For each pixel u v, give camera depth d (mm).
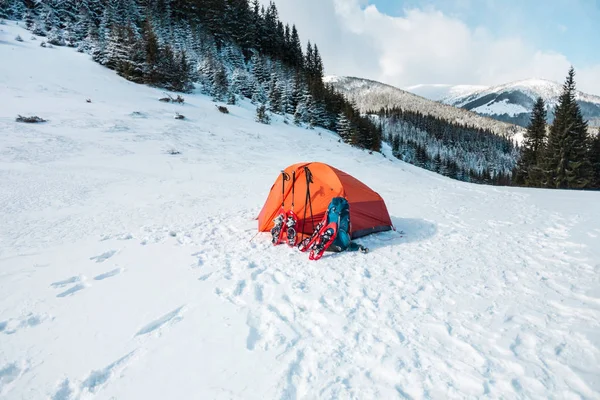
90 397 2379
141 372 2611
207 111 28328
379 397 2305
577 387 2307
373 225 6516
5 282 4172
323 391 2373
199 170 14758
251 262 4914
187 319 3352
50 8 40969
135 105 24094
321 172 6527
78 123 18078
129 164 13953
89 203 8727
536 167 31969
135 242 5867
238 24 64812
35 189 9477
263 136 26078
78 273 4469
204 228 6867
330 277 4363
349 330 3131
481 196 10867
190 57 41469
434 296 3777
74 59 29969
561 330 2971
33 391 2428
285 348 2877
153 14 49938
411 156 74312
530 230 6266
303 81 53312
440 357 2701
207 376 2545
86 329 3193
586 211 7332
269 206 6590
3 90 20062
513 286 3941
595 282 3869
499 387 2354
